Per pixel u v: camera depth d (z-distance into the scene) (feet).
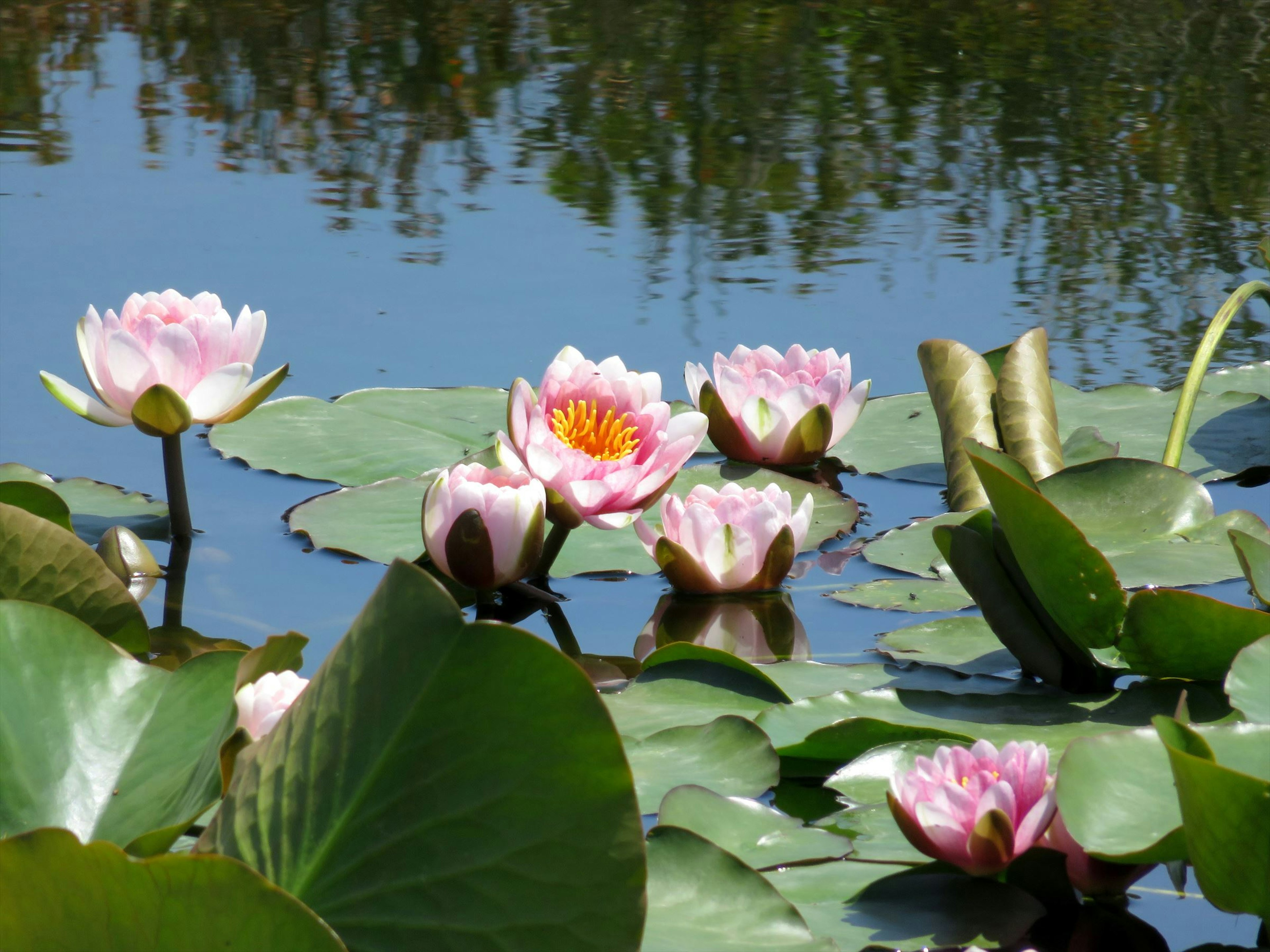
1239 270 25.26
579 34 56.44
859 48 53.83
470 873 11.64
